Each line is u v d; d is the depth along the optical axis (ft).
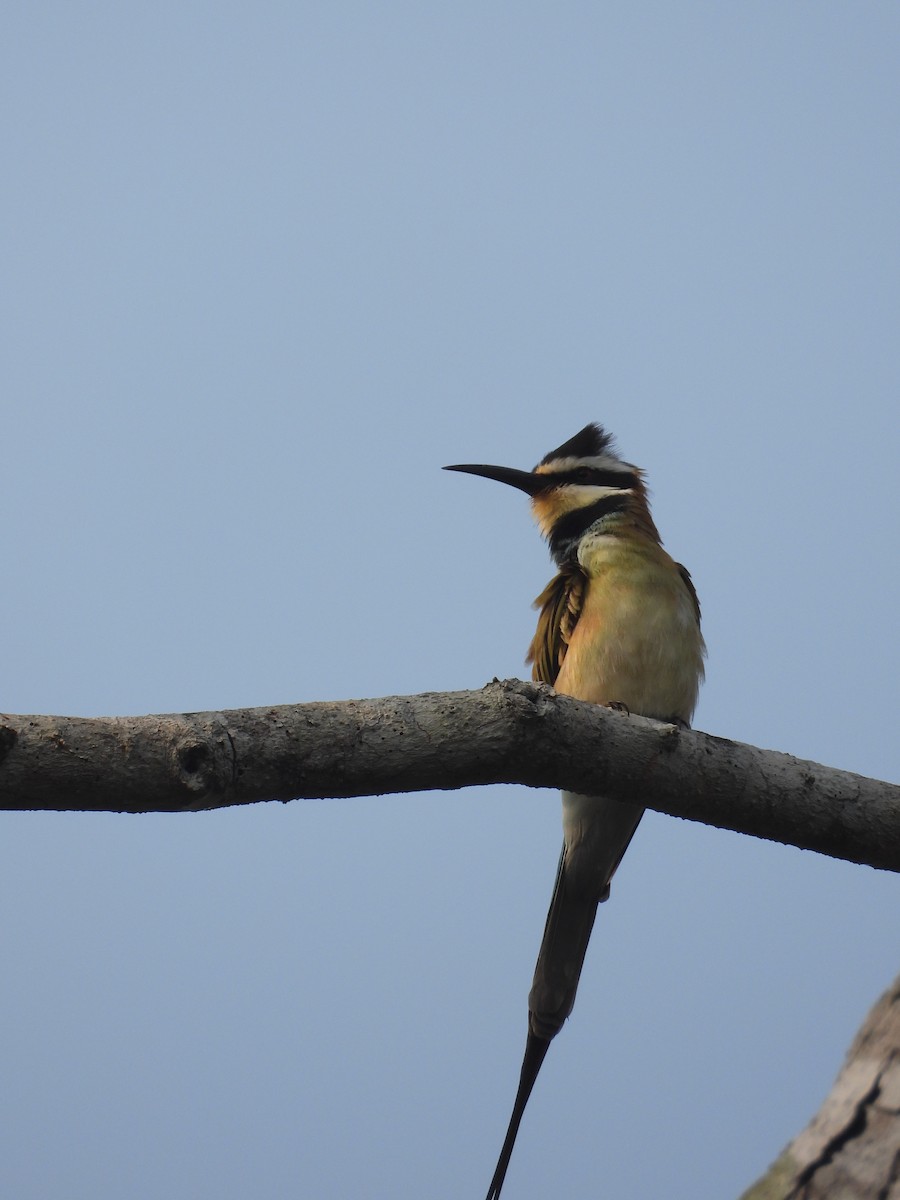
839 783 27.66
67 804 20.01
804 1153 25.34
